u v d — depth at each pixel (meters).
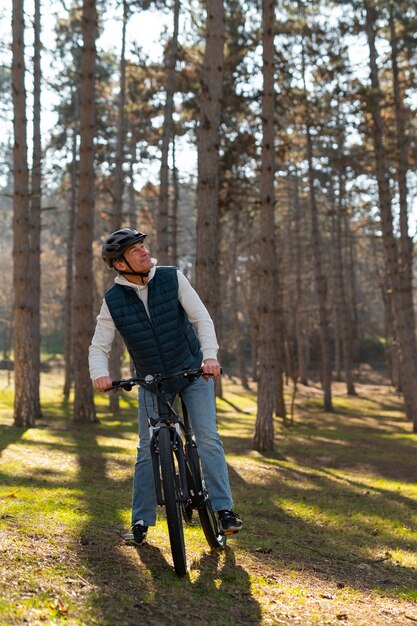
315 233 29.94
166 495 3.84
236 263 43.03
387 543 6.24
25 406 14.54
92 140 16.59
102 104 31.45
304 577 4.51
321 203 44.72
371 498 8.95
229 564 4.45
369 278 65.19
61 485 7.21
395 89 23.50
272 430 14.22
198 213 12.28
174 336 4.15
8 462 8.77
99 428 15.88
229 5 22.12
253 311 40.97
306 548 5.52
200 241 12.23
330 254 50.00
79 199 16.62
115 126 31.91
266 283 14.38
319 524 6.84
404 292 24.16
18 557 3.81
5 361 53.34
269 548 5.21
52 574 3.62
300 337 45.88
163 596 3.58
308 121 26.55
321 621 3.55
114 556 4.16
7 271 54.72
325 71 23.23
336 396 37.50
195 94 23.88
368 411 30.12
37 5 20.83
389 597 4.32
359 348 60.16
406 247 24.72
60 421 17.27
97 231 45.62
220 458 4.29
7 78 31.86
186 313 4.23
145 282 4.07
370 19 22.56
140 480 4.49
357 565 5.21
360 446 16.30
